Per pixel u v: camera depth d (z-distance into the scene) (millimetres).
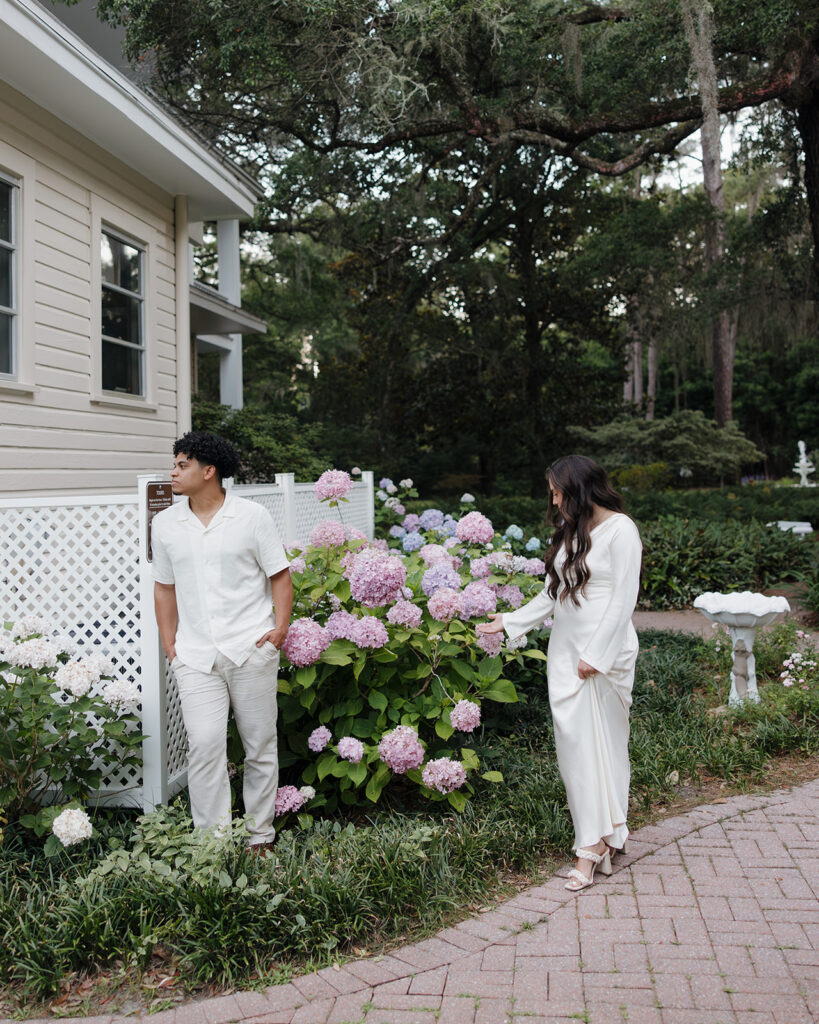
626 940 2873
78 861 3471
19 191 6242
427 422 24781
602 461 21734
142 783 3982
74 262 6945
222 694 3461
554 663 3469
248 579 3475
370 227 19016
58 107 6625
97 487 7293
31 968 2752
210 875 3004
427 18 10453
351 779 3789
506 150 13859
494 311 21812
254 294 29297
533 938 2922
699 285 18516
